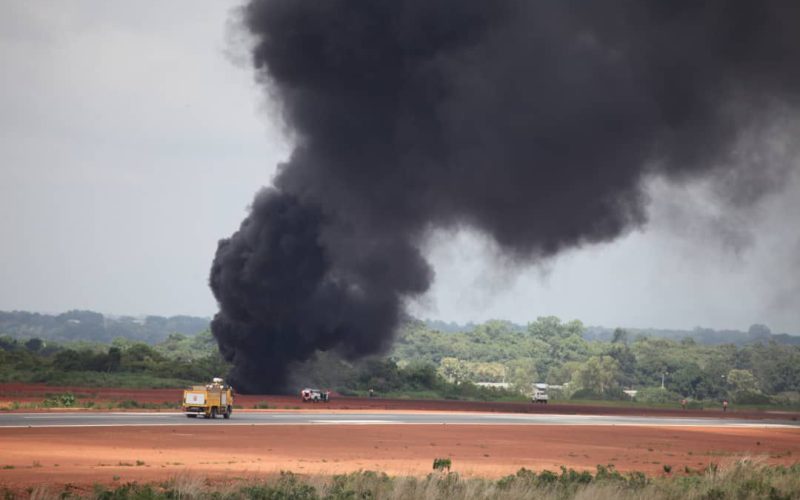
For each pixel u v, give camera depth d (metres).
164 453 175.75
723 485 136.50
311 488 111.75
